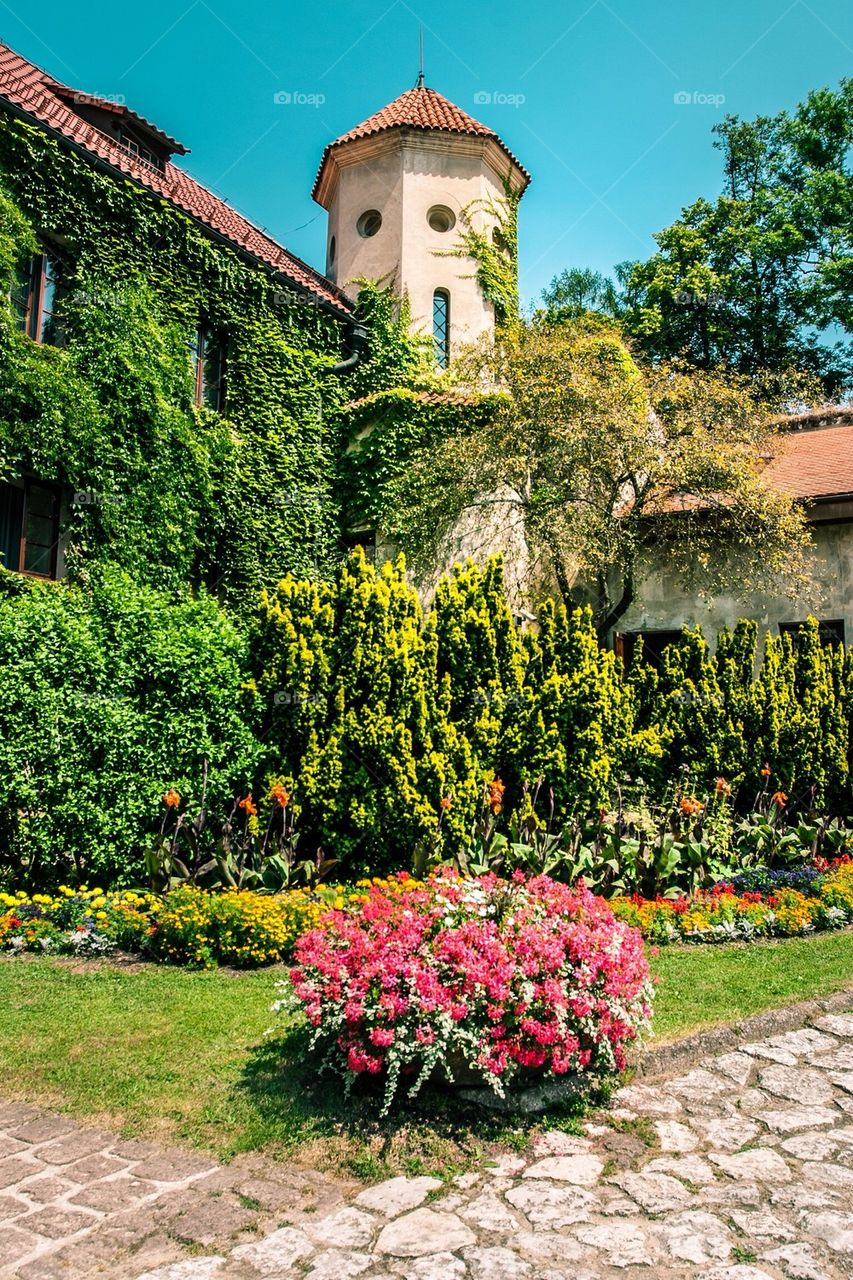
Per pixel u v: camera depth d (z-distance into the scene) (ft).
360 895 24.85
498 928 16.38
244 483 53.93
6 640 27.32
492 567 35.29
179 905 23.58
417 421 58.75
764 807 40.83
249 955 22.70
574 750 34.22
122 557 45.98
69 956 23.59
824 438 65.21
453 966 15.30
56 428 43.24
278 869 27.20
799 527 49.26
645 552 56.70
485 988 15.05
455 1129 14.60
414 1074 15.70
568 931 16.29
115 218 47.91
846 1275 10.77
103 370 45.96
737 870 32.63
